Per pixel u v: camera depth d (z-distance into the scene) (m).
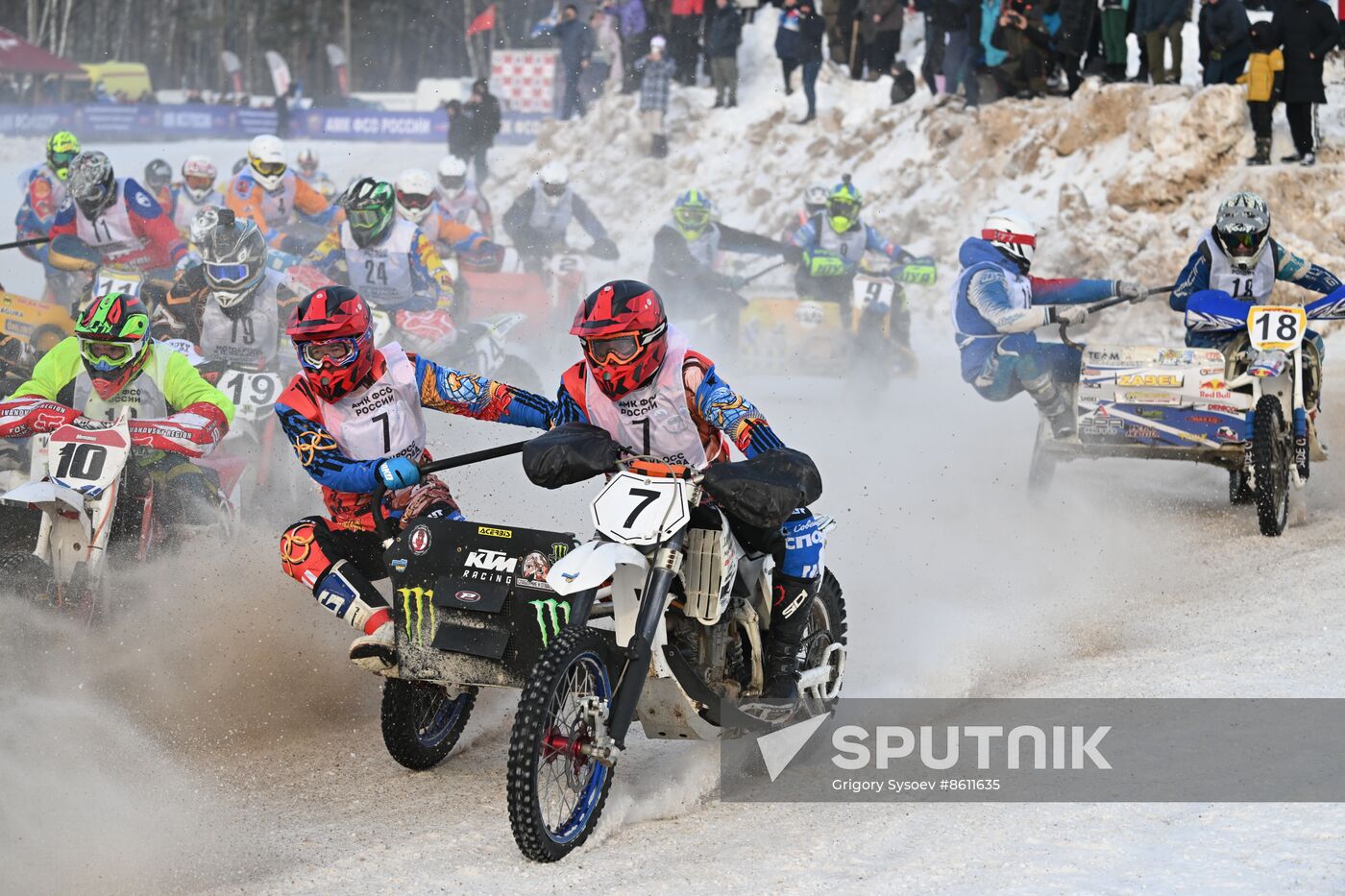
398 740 8.98
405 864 7.59
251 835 8.13
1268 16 37.88
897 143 42.28
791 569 8.75
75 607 10.42
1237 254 16.05
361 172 56.53
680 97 49.22
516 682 8.09
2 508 10.57
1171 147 32.97
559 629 7.92
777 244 25.73
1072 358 16.14
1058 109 37.78
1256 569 13.55
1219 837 7.27
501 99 59.66
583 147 50.50
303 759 9.54
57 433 10.65
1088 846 7.31
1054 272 33.78
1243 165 32.34
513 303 22.20
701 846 7.73
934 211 38.84
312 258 17.70
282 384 13.93
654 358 8.14
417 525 8.23
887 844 7.60
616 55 52.34
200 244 14.60
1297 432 15.25
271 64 64.44
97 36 98.69
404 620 8.24
